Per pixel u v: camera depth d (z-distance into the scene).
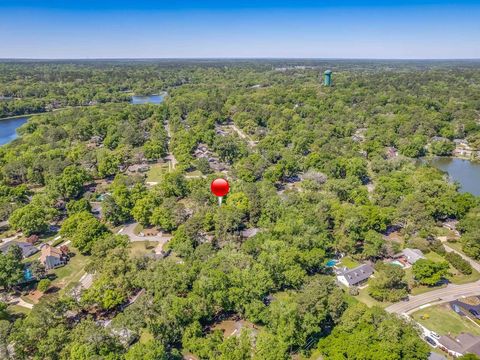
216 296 86.69
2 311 88.94
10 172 178.75
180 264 101.38
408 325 78.12
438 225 138.50
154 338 77.38
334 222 126.25
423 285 104.12
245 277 91.50
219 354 74.62
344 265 114.12
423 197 141.88
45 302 81.81
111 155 198.00
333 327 85.31
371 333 75.19
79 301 90.00
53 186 157.38
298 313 81.00
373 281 100.69
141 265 100.25
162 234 133.38
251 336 78.62
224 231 120.75
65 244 127.31
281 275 99.00
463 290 102.12
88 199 157.75
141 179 175.88
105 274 94.06
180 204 136.00
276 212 130.75
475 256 117.31
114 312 91.69
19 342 72.69
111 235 119.81
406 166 186.88
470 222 128.50
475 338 82.25
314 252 107.19
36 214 131.12
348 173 182.62
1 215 141.00
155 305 82.75
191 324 81.12
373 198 152.25
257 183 167.62
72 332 75.62
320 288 88.06
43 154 198.62
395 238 129.88
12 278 98.88
